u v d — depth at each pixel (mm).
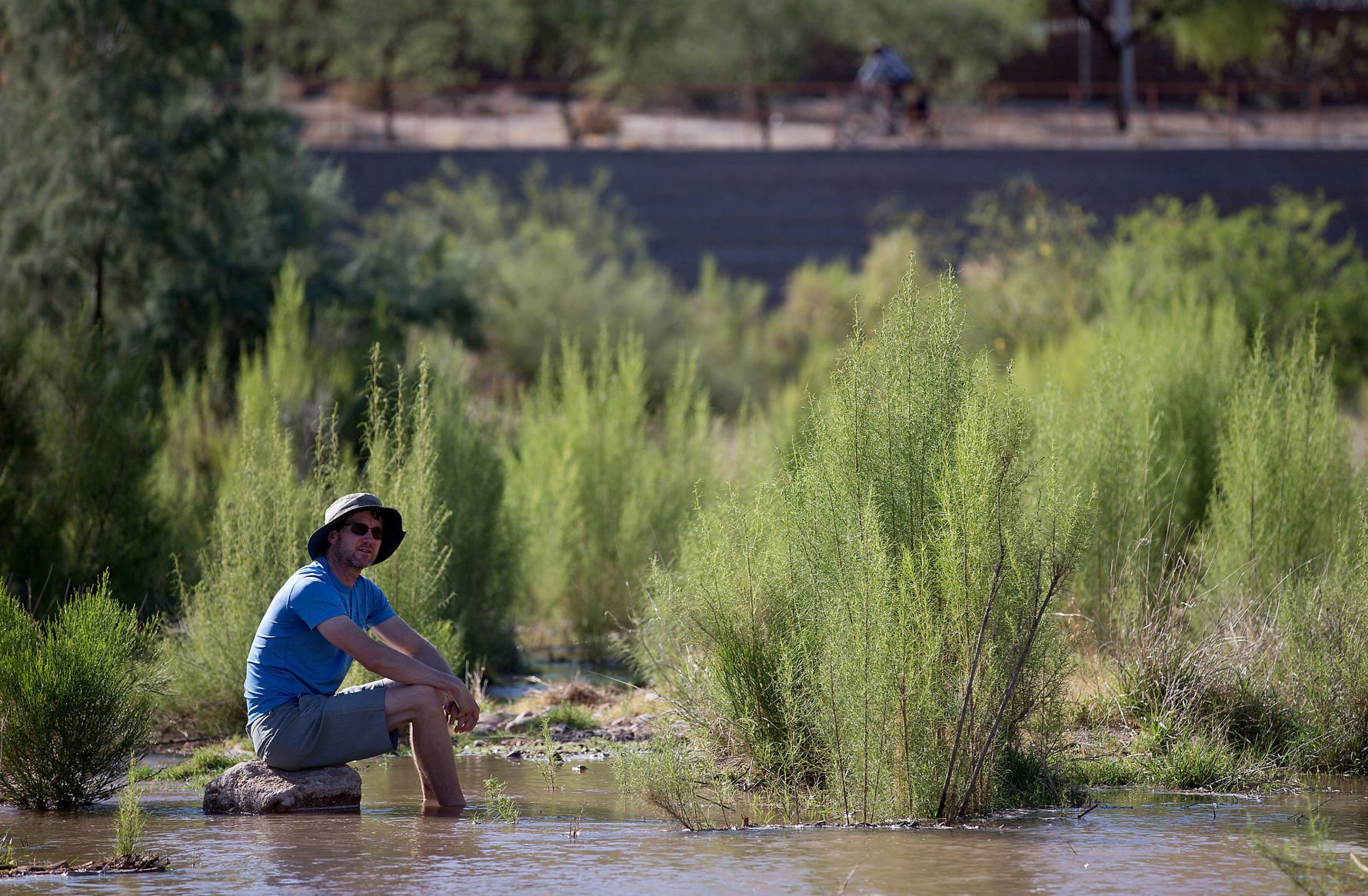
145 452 20500
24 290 31078
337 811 13086
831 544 12875
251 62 37312
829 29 90750
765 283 70875
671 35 86062
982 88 89375
